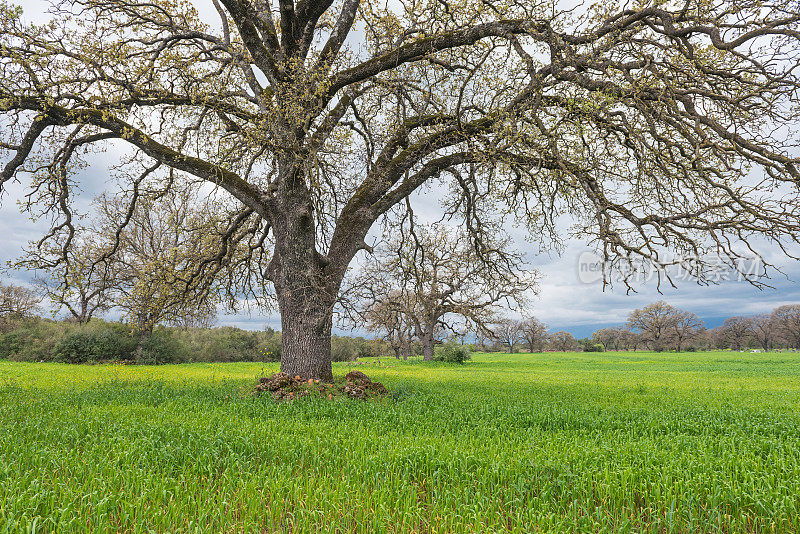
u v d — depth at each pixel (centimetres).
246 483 450
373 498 434
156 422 759
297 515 407
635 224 1112
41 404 986
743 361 5050
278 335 4975
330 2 1248
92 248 1850
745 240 989
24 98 1090
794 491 453
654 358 6175
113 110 1126
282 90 1142
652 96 946
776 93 873
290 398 1059
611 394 1469
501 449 605
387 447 597
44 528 373
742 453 614
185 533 373
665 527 415
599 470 511
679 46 944
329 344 1297
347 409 927
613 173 1152
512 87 1186
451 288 3569
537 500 436
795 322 9219
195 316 1728
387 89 1500
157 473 484
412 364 3784
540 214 1403
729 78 977
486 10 1238
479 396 1262
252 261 1750
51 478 464
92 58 1121
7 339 3631
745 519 422
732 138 880
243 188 1310
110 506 401
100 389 1342
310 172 1127
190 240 1625
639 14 968
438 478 482
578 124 1007
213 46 1474
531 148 1122
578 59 1010
